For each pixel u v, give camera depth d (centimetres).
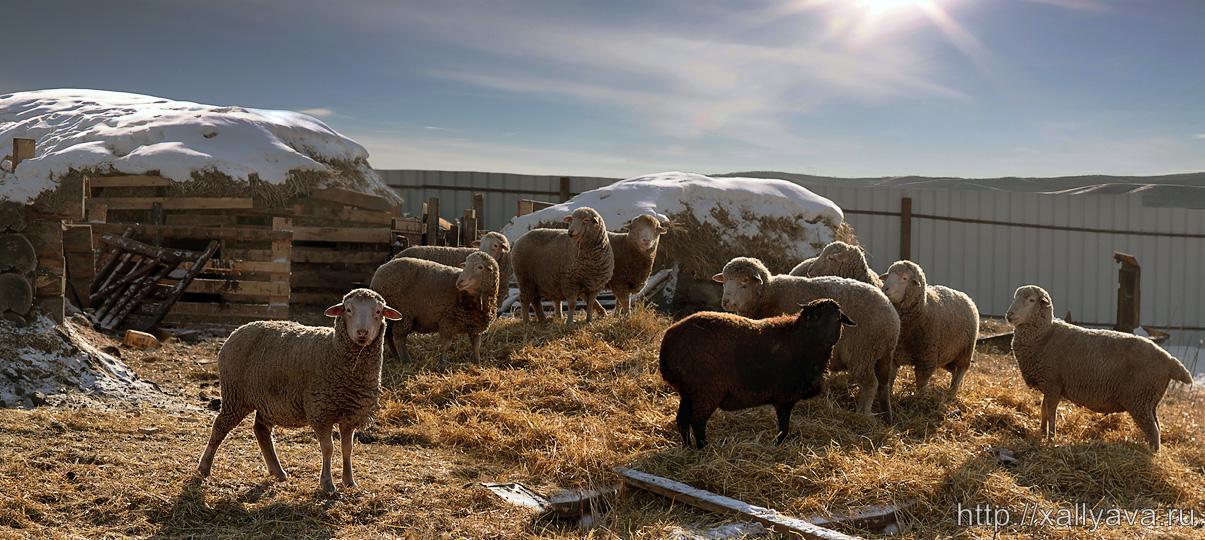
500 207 2441
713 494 640
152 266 1303
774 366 714
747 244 1853
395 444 761
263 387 595
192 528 536
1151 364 794
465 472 684
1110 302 2438
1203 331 2461
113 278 1291
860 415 817
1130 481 714
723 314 741
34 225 936
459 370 962
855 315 820
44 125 1822
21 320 920
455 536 551
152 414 813
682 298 1806
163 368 1032
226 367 609
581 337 1078
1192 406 1094
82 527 523
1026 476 711
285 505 574
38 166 1412
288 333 599
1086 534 602
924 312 891
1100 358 810
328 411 580
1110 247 2430
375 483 630
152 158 1503
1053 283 2417
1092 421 898
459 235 1698
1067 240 2416
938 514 641
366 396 587
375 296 564
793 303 853
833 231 1969
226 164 1533
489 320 983
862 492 655
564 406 863
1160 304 2447
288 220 1347
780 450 718
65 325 957
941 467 707
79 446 668
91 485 582
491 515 589
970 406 909
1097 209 2414
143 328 1267
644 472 682
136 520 539
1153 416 806
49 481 581
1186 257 2450
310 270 1530
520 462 720
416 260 991
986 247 2392
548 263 1180
